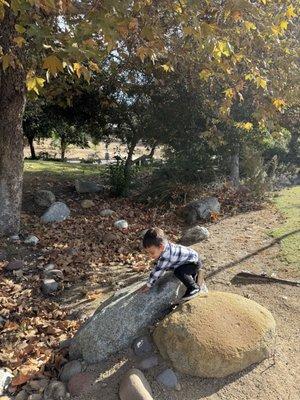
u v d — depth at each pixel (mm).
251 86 8555
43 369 3996
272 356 3797
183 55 6762
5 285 5898
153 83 10586
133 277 6180
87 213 9508
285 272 5805
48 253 7035
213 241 7348
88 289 5840
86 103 11594
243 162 11312
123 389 3387
